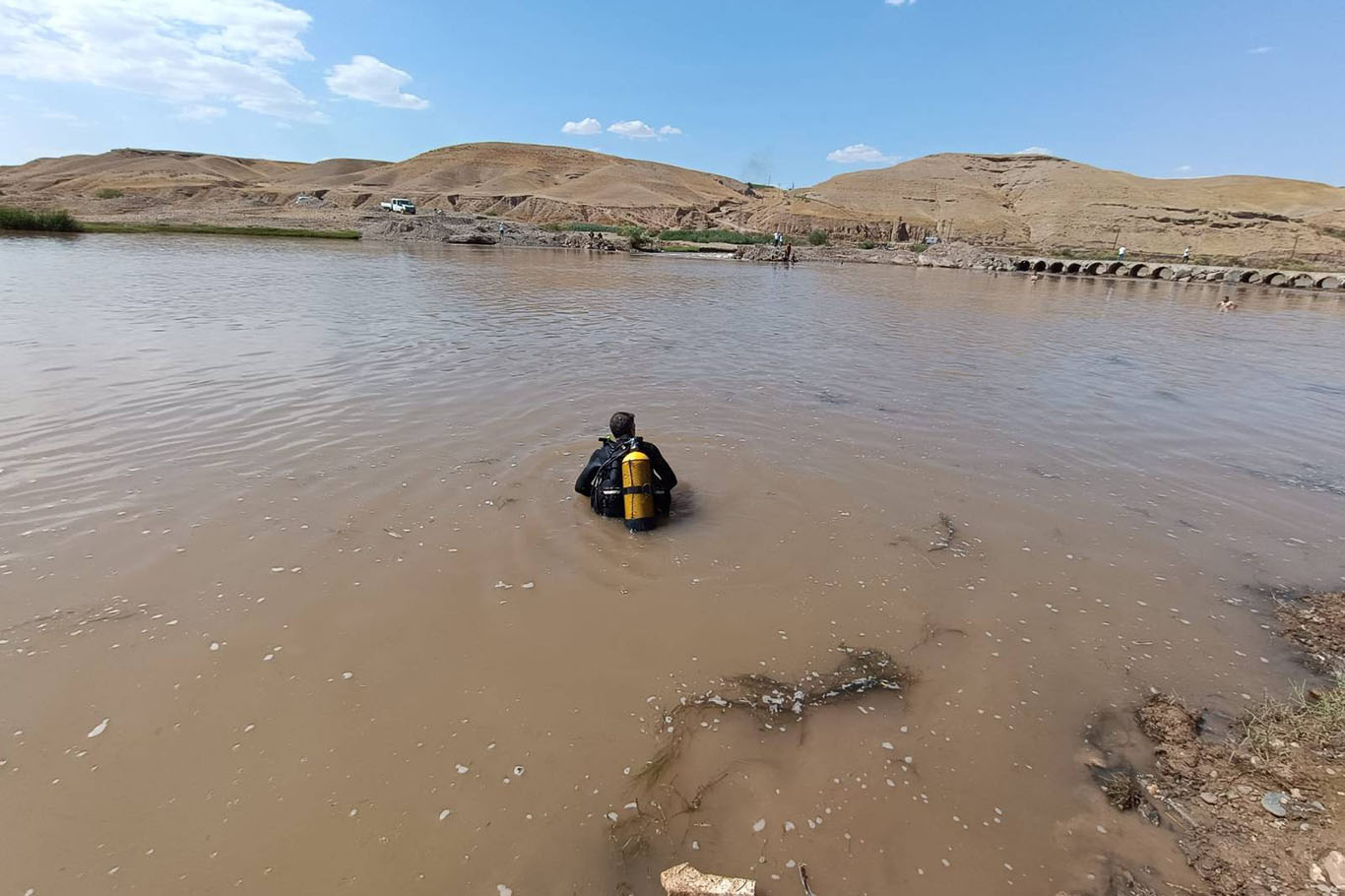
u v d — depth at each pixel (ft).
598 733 10.43
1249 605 14.96
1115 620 14.12
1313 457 25.55
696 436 24.41
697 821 8.98
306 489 18.31
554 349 38.96
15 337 35.17
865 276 125.39
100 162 608.60
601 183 472.03
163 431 22.39
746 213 395.75
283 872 8.03
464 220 194.70
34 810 8.70
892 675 12.16
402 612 13.17
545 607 13.65
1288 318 78.84
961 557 16.49
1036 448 25.13
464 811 8.95
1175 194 411.95
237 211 199.41
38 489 17.67
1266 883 8.18
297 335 39.22
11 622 12.26
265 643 12.09
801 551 16.42
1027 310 75.25
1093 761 10.31
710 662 12.25
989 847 8.78
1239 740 10.74
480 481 19.34
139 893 7.72
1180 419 30.14
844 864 8.45
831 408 29.19
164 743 9.82
